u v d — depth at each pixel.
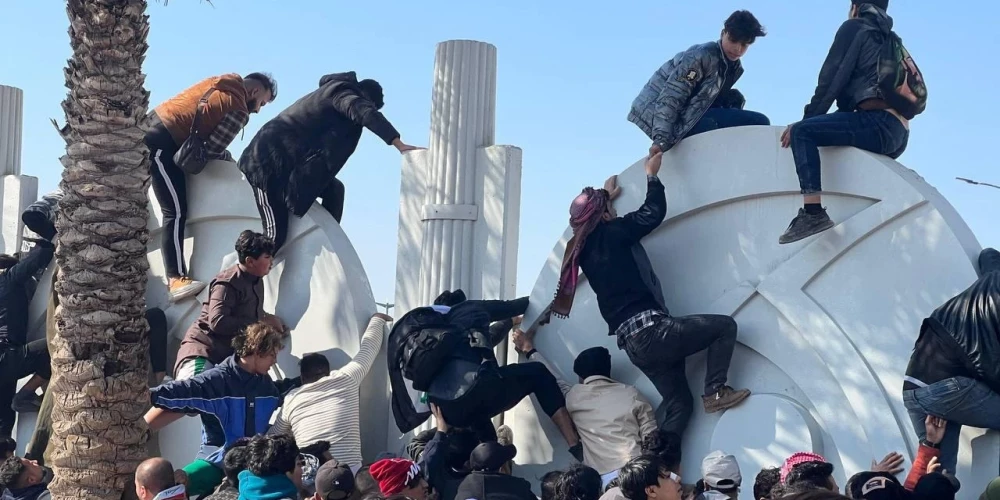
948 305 6.77
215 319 8.68
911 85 7.51
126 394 7.90
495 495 6.78
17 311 10.67
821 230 7.32
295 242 9.43
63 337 7.91
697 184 7.98
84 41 7.93
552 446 8.27
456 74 8.90
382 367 9.06
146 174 8.14
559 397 7.88
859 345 7.29
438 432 7.38
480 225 8.75
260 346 8.00
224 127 9.69
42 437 9.77
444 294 8.36
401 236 9.09
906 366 7.09
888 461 7.00
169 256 9.84
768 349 7.63
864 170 7.38
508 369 7.72
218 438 8.11
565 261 7.97
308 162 9.12
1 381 10.52
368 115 9.00
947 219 7.08
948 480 6.00
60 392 7.92
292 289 9.41
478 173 8.80
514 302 8.35
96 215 7.88
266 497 6.39
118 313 7.91
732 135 7.88
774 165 7.70
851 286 7.38
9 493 8.42
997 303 6.55
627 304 7.72
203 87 9.80
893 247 7.25
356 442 8.31
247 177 9.29
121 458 7.90
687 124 8.00
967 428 6.88
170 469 6.93
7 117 11.55
